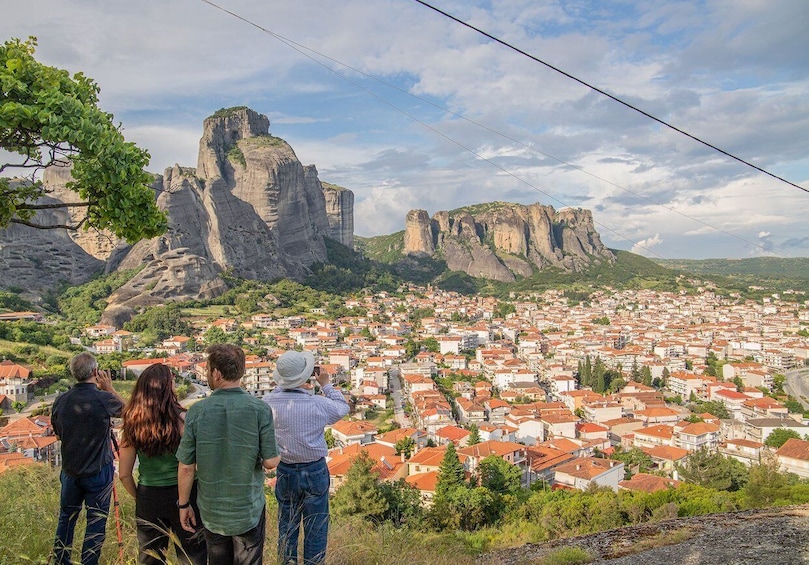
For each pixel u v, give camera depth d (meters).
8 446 39.22
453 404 98.06
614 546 12.20
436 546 12.92
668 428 79.69
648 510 35.19
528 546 13.92
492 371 120.88
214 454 5.95
